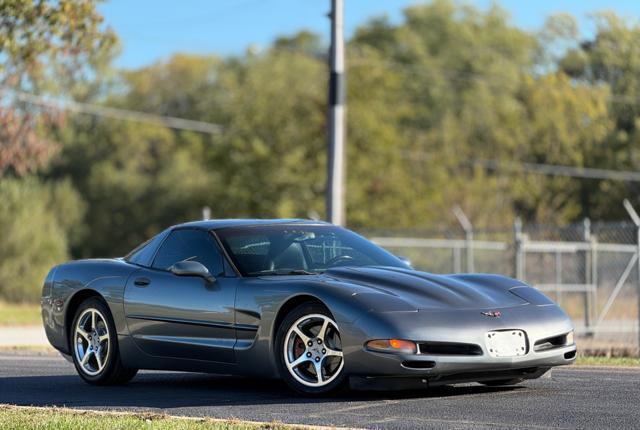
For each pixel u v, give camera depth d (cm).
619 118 8738
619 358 1800
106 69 9244
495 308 1205
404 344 1143
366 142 6838
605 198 8275
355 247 1385
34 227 6094
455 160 7550
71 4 2842
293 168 6750
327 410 1124
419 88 9569
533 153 8388
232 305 1284
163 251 1417
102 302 1455
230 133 7000
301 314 1217
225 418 1084
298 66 7850
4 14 2784
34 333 2708
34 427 991
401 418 1060
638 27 9100
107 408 1193
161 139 9800
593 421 1030
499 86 9169
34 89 4341
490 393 1248
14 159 4234
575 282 3391
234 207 6769
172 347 1356
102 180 9531
